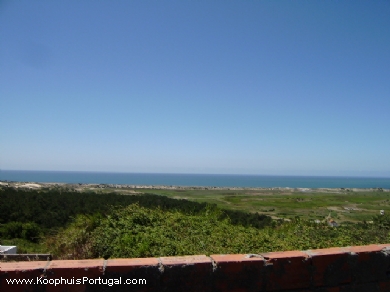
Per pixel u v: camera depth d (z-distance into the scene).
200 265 2.58
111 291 2.38
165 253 6.02
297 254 2.93
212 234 7.70
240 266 2.67
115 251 6.41
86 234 7.64
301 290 2.84
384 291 3.15
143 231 7.60
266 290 2.73
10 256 6.42
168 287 2.49
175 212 10.10
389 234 8.31
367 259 3.12
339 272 2.99
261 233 8.13
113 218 8.45
